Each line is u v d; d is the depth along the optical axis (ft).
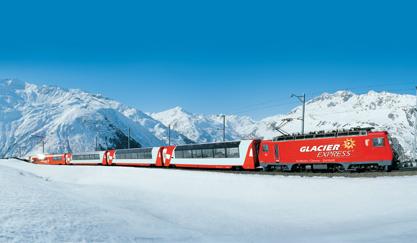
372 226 41.75
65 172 175.42
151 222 44.52
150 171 134.92
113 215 43.68
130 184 111.96
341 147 86.94
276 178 90.22
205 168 132.98
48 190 57.16
